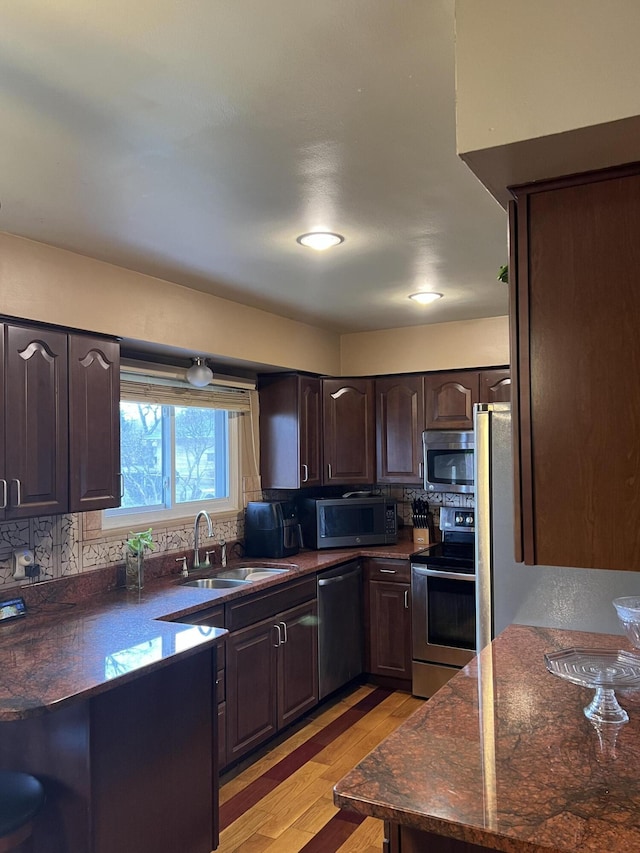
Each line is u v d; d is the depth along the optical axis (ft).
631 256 4.04
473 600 12.50
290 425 13.94
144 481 11.70
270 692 10.91
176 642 7.45
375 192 6.89
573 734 4.93
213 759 8.03
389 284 10.75
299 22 4.14
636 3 3.45
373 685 13.91
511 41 3.71
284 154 5.99
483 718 5.25
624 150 3.80
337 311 12.83
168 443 12.14
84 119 5.31
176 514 12.12
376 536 14.42
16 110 5.16
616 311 4.07
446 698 5.69
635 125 3.48
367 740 11.24
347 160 6.14
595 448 4.10
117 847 6.64
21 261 8.05
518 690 5.85
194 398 12.35
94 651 7.11
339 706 12.78
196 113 5.24
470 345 14.01
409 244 8.65
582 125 3.51
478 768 4.41
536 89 3.63
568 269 4.19
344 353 15.39
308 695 11.99
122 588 10.32
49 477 8.28
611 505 4.07
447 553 13.57
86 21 4.10
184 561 11.48
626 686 5.09
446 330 14.26
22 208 7.16
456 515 14.65
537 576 7.97
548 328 4.23
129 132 5.54
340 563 13.16
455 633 12.69
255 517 13.19
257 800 9.36
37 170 6.24
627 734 4.91
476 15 3.80
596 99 3.50
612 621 7.59
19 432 7.93
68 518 9.68
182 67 4.61
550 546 4.21
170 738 7.39
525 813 3.82
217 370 13.08
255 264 9.42
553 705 5.51
